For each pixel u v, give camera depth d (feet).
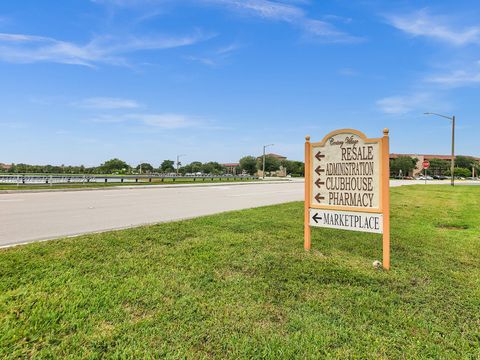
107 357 8.13
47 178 80.69
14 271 13.58
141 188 79.87
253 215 30.45
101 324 9.64
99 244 18.24
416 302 11.50
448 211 35.73
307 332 9.43
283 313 10.56
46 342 8.70
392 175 317.63
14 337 8.79
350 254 17.47
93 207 38.27
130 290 11.97
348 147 16.48
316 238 20.98
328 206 17.15
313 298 11.71
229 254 16.84
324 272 14.38
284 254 17.11
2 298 11.01
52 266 14.33
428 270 14.87
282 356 8.29
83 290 11.84
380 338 9.19
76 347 8.50
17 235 21.70
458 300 11.69
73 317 9.94
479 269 15.10
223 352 8.46
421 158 375.25
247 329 9.54
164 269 14.38
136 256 16.15
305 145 18.01
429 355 8.46
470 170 376.07
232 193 66.13
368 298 11.76
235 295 11.82
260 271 14.40
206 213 33.96
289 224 25.71
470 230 24.59
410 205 41.55
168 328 9.51
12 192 59.52
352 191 16.30
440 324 10.03
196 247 18.07
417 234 22.67
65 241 18.80
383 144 15.37
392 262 16.03
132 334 9.13
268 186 98.37
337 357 8.30
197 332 9.32
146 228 23.11
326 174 17.24
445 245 19.54
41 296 11.28
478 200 50.11
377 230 15.43
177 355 8.25
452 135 106.32
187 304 11.02
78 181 85.15
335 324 9.93
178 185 91.40
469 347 8.86
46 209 35.68
